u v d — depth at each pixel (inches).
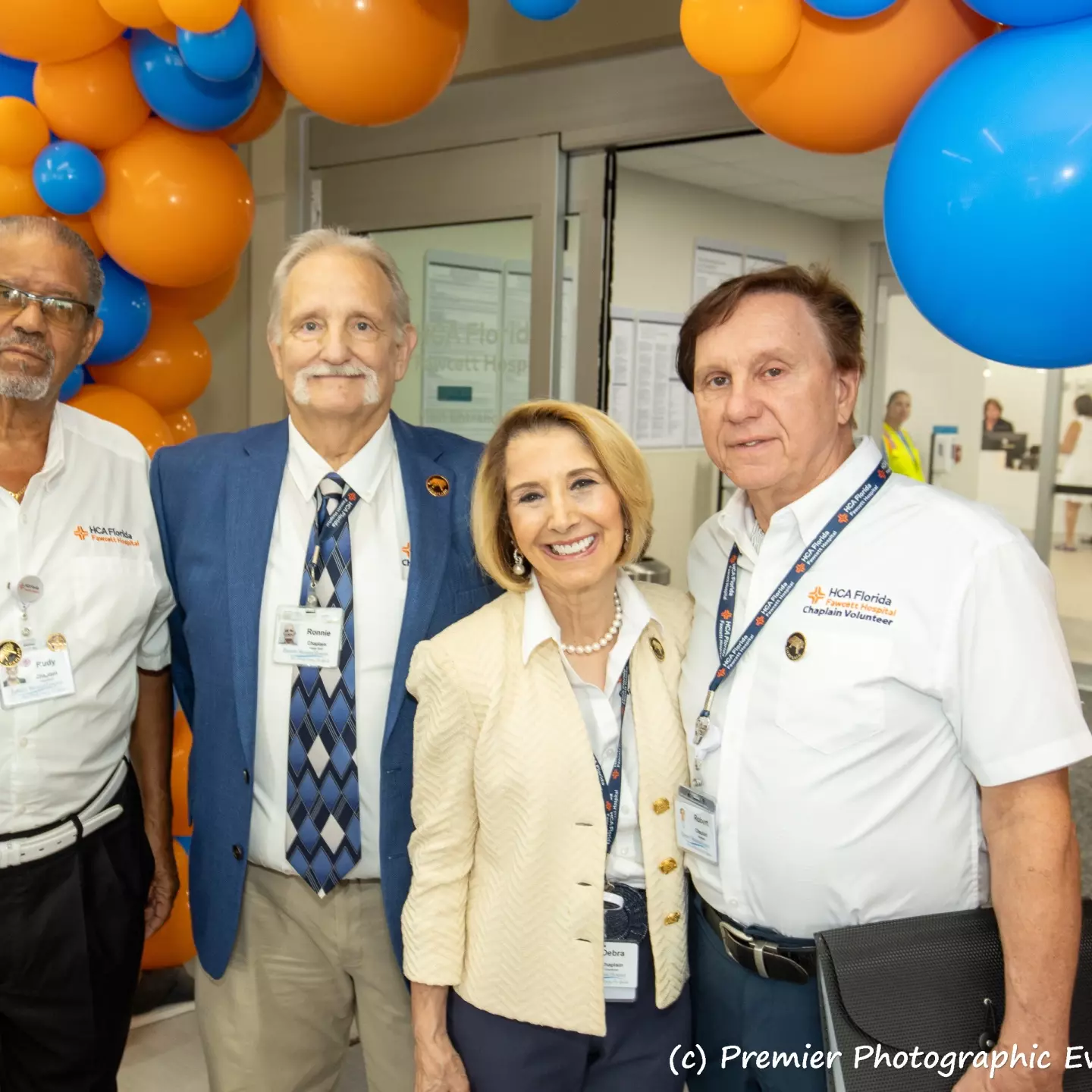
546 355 118.9
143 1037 101.2
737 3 53.6
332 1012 68.6
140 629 70.6
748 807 52.1
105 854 68.9
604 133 111.8
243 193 93.0
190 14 68.7
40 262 61.8
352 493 64.8
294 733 62.9
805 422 51.2
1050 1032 45.1
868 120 57.6
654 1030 56.4
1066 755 45.5
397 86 77.4
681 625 60.4
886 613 49.3
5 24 75.7
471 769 56.0
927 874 49.7
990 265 46.4
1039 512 237.0
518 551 58.9
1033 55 45.7
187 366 107.2
